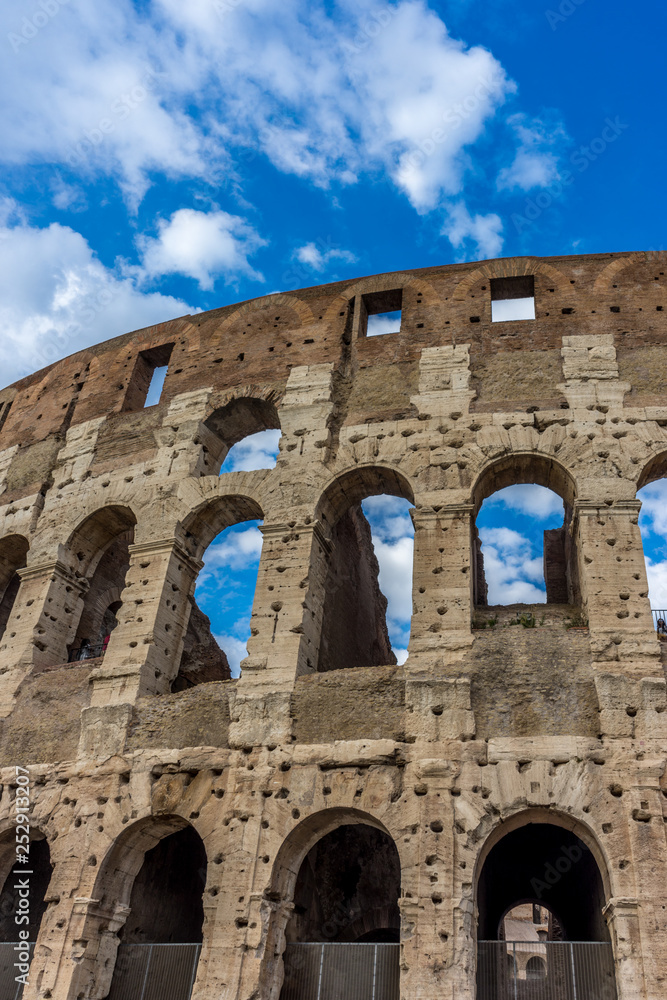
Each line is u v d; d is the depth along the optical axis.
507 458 27.09
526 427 27.64
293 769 22.78
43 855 30.20
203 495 29.81
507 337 30.34
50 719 27.20
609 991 19.12
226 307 36.38
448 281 32.84
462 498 26.44
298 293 35.06
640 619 23.17
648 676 22.11
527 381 28.89
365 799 21.77
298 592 26.19
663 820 20.05
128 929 26.14
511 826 21.44
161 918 27.92
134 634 27.55
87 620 36.81
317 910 29.47
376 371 30.91
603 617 23.31
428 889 20.12
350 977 20.92
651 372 28.31
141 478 31.91
